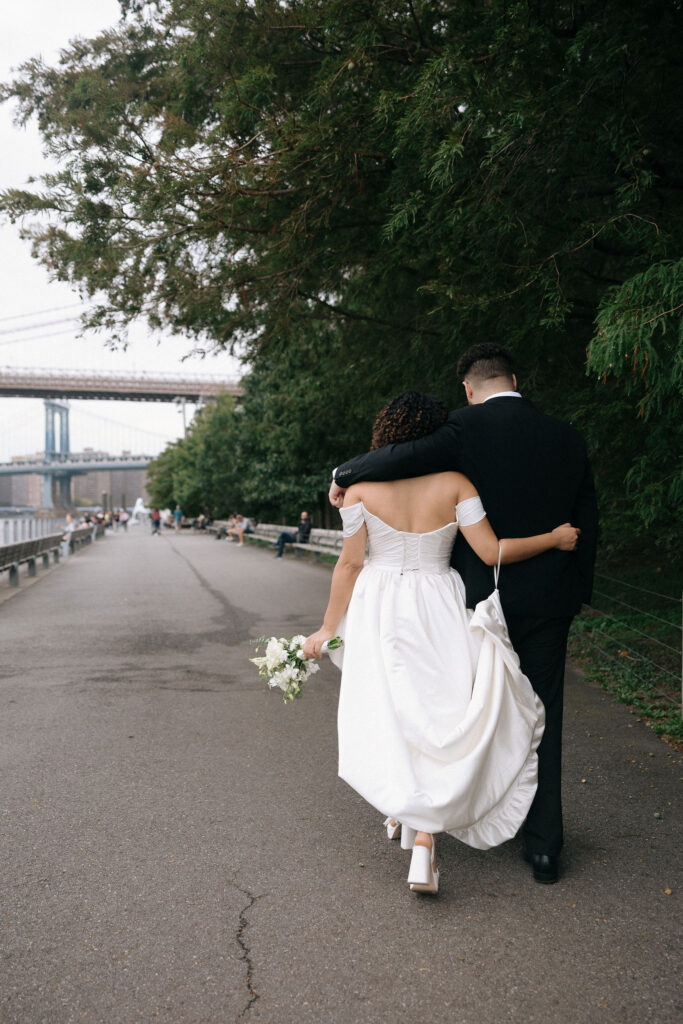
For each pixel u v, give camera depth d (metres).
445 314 6.93
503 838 2.83
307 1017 2.16
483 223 5.78
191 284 7.64
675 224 5.50
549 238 6.41
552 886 2.91
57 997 2.25
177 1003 2.22
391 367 9.03
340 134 6.07
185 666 7.22
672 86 5.71
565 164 5.59
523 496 2.94
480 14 5.48
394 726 2.78
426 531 2.94
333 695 6.10
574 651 7.11
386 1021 2.14
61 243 7.45
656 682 5.94
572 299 6.52
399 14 5.79
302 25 6.22
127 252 7.41
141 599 12.62
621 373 4.43
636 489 5.64
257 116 6.15
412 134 5.16
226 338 8.36
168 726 5.20
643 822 3.48
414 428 2.91
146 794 3.91
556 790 2.96
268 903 2.80
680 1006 2.19
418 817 2.68
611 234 5.79
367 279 7.96
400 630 2.87
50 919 2.69
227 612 10.88
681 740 4.67
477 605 2.82
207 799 3.84
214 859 3.16
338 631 3.10
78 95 6.64
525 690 2.86
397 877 3.00
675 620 7.62
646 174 5.10
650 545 8.33
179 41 6.38
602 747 4.55
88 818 3.59
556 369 7.74
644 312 3.91
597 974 2.35
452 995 2.25
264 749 4.67
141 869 3.07
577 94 4.86
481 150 5.41
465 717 2.77
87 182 6.75
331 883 2.95
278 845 3.30
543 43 4.95
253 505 34.59
